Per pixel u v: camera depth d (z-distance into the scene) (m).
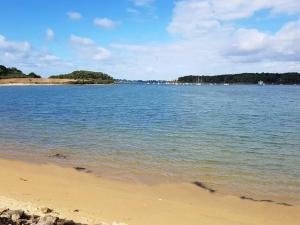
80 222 10.76
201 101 75.25
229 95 106.81
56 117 42.12
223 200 13.77
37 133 29.53
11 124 35.44
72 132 30.06
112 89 166.62
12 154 21.59
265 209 12.89
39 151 22.48
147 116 43.12
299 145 24.41
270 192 14.82
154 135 28.31
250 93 124.88
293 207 13.13
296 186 15.61
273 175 17.25
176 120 38.75
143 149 22.86
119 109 53.66
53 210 11.82
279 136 28.06
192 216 11.95
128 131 30.52
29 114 45.72
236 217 12.05
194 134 28.80
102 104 65.00
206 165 19.00
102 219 11.20
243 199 13.90
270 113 47.78
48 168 18.25
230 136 27.88
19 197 13.26
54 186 14.99
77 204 12.69
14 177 16.31
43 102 70.38
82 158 20.53
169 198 13.85
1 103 67.12
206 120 38.81
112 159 20.23
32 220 10.19
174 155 21.20
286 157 20.88
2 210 10.93
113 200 13.31
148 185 15.52
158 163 19.34
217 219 11.80
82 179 16.30
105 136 27.91
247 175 17.19
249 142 25.38
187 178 16.62
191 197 14.06
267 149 23.05
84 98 86.06
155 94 112.06
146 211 12.25
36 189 14.45
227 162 19.62
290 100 81.25
